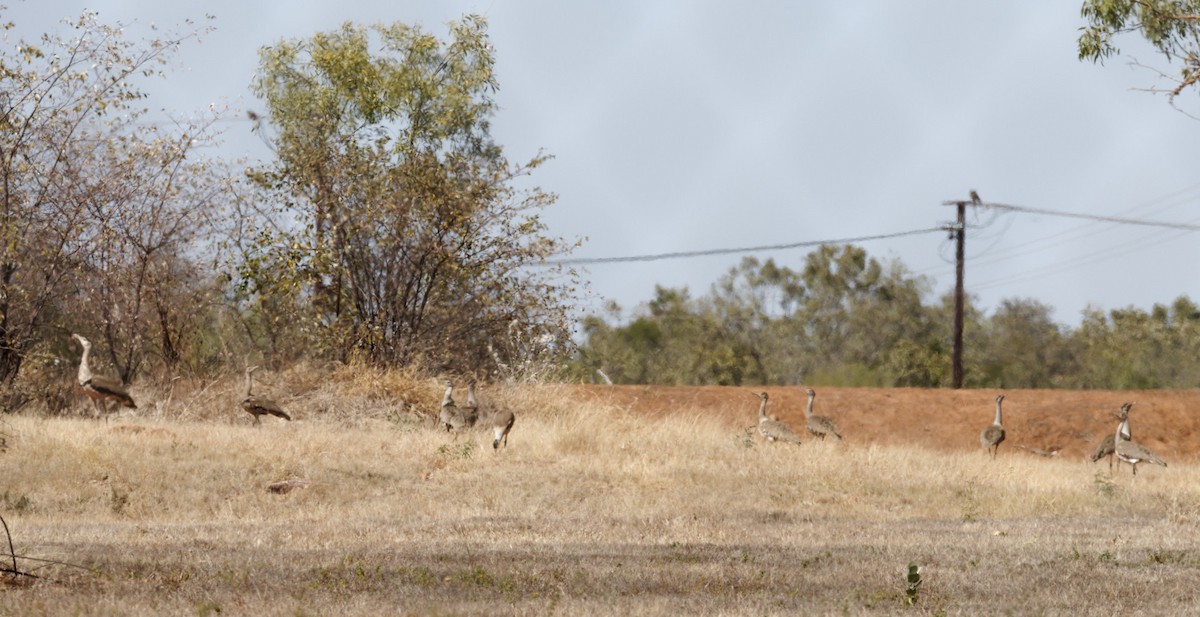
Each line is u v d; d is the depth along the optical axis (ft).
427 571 96.22
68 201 249.75
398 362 266.77
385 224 272.10
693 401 257.75
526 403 242.58
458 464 178.29
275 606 81.46
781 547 117.50
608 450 195.93
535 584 91.56
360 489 166.40
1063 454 241.14
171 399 242.78
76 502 155.53
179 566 98.63
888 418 252.21
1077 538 126.52
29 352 244.63
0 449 169.89
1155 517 154.10
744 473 177.99
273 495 162.81
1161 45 232.73
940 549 114.73
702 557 108.88
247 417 230.48
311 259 262.06
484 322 275.39
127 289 258.16
